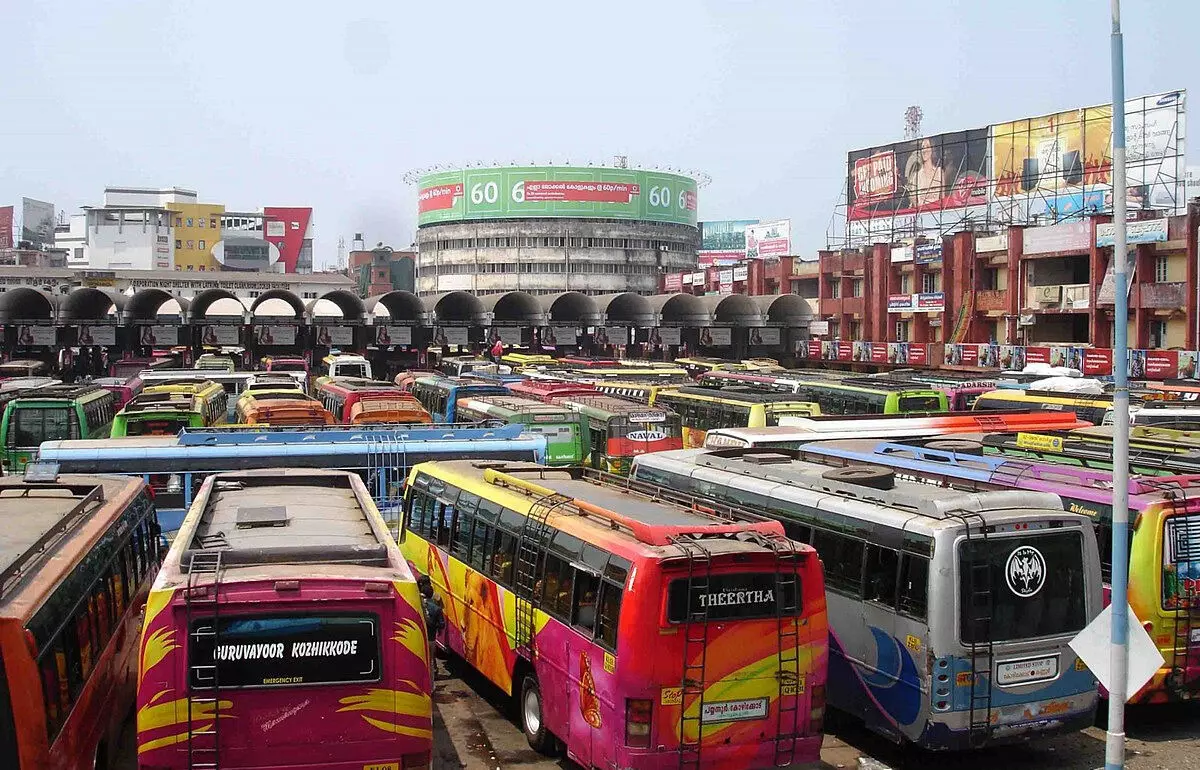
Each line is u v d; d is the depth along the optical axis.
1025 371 42.72
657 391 36.91
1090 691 12.12
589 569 11.39
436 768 12.18
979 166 65.81
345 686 9.25
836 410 35.81
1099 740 13.66
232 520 11.91
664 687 10.25
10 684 8.22
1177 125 55.03
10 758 8.22
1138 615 13.01
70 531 10.89
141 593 13.61
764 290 86.50
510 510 13.80
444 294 70.44
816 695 10.77
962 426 25.95
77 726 9.61
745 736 10.51
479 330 72.62
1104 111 58.53
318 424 26.39
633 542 10.91
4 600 8.59
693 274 101.31
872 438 25.31
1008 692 11.76
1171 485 13.70
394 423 25.58
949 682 11.55
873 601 12.65
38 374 53.19
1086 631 10.61
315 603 9.26
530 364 54.09
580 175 112.25
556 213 112.25
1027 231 59.41
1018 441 19.39
